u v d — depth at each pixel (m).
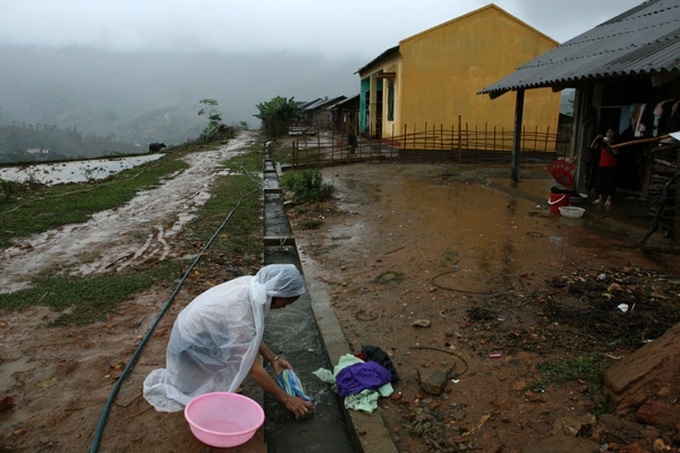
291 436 3.86
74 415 3.77
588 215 9.85
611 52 9.61
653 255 7.32
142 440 3.49
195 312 3.60
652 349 3.89
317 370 4.72
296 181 13.50
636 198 11.45
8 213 10.73
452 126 21.50
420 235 8.80
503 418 3.70
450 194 13.01
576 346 4.62
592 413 3.65
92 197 12.86
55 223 9.90
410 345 4.90
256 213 11.02
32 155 111.38
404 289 6.31
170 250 8.09
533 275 6.59
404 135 21.09
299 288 3.59
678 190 7.49
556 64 11.69
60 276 6.82
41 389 4.11
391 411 3.90
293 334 5.59
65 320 5.42
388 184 14.84
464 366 4.45
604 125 12.21
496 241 8.29
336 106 40.50
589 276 6.46
